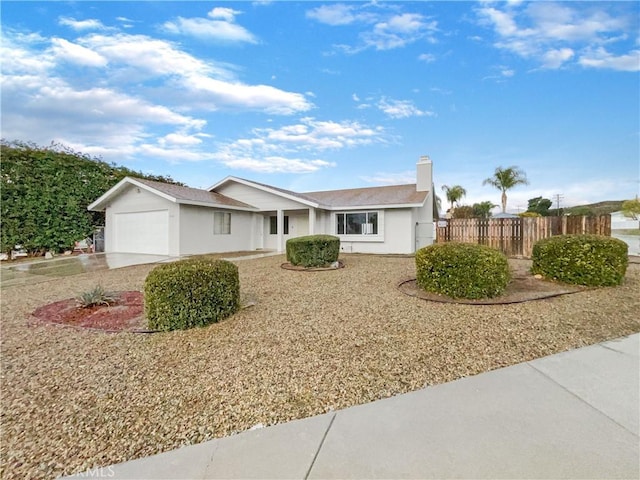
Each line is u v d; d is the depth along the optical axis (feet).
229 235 51.60
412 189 57.00
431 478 6.03
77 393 9.66
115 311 18.13
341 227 52.65
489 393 9.09
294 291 22.18
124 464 6.77
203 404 9.00
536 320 15.15
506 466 6.27
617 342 12.63
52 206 46.73
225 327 15.06
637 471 6.08
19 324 16.31
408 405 8.63
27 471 6.67
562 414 7.97
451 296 19.30
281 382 10.07
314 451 6.93
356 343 12.95
